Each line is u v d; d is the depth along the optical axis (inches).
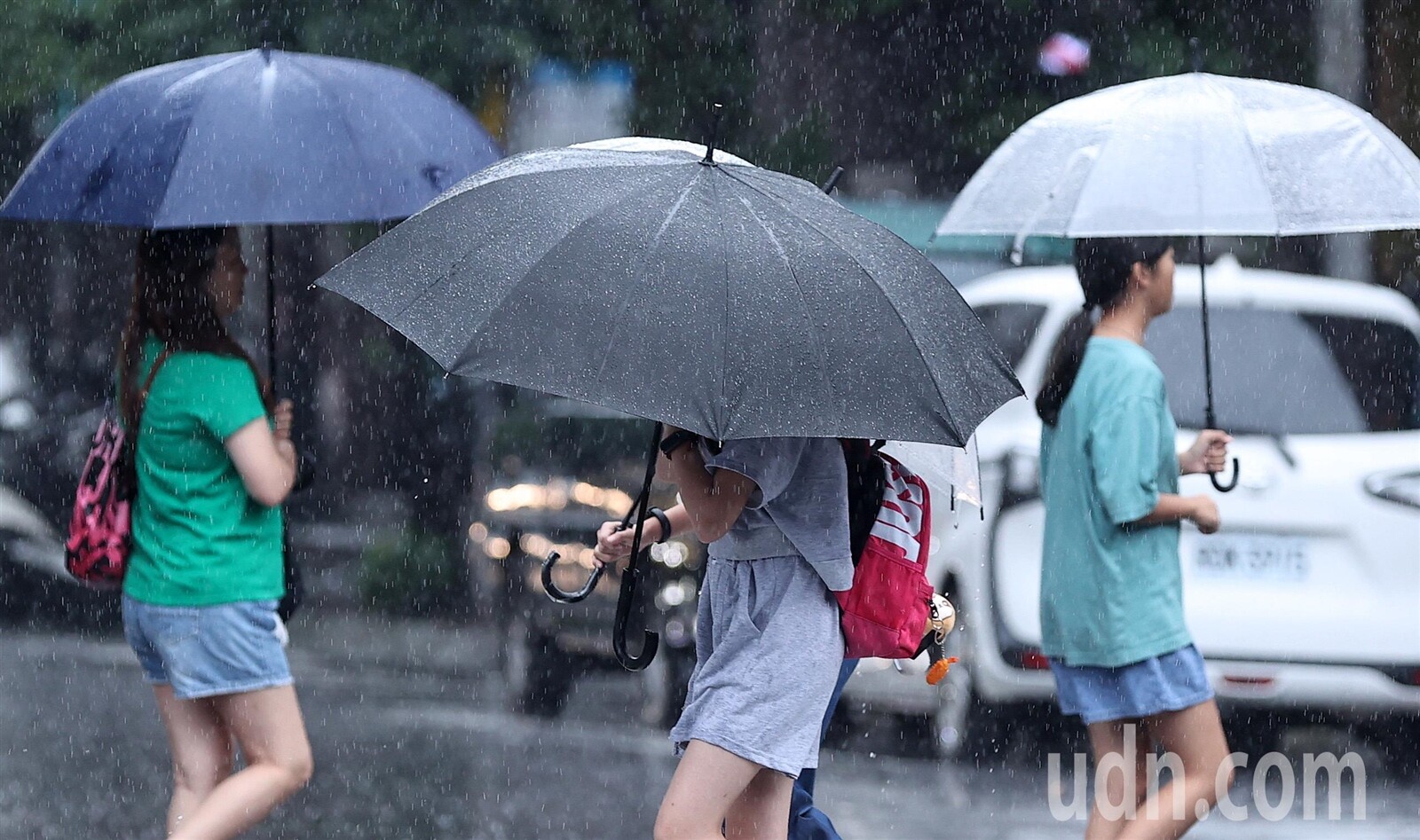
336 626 1999.3
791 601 649.0
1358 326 1215.6
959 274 1584.6
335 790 1146.0
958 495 746.8
